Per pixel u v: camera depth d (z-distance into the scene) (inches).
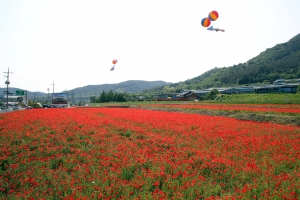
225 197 271.1
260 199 272.2
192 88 6501.0
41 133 649.0
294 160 417.4
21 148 507.2
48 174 360.5
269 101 1996.8
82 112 1379.2
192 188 305.0
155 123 872.9
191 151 490.3
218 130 733.9
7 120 892.6
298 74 4813.0
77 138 607.2
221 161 403.9
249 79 5305.1
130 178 351.6
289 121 989.8
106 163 405.4
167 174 354.6
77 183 325.1
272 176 339.6
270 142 558.9
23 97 4493.1
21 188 315.9
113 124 828.0
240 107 1702.8
